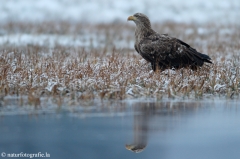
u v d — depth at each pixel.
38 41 36.25
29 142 13.38
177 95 18.86
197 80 20.05
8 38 36.69
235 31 45.50
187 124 15.26
